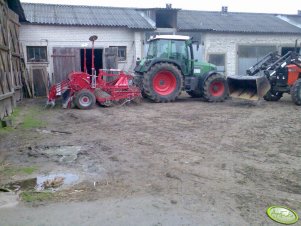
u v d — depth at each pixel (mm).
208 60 15898
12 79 9055
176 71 10672
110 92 9883
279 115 8367
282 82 10469
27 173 4242
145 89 10508
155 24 15094
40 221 3016
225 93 10977
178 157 4906
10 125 7023
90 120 7781
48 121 7668
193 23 15945
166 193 3627
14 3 10500
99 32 13805
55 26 13164
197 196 3553
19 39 12258
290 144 5609
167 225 2961
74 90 9516
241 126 7027
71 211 3205
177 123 7383
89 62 14516
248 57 16578
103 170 4367
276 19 18953
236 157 4910
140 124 7293
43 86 12742
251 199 3486
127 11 15945
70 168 4445
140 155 5012
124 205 3334
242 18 18250
